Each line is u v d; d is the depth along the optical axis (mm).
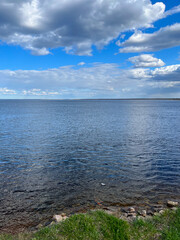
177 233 6656
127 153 22078
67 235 6652
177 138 30766
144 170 16516
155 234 6828
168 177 14891
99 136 32094
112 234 6691
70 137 31156
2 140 28672
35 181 14023
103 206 10297
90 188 12789
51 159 19734
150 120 57500
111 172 16016
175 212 8359
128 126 44250
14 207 10242
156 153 22062
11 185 13242
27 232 7828
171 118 64062
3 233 7859
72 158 20094
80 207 10234
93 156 20844
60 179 14430
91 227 6941
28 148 24141
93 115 75062
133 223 7508
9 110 107188
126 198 11281
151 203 10609
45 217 9258
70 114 79875
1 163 18359
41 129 39281
